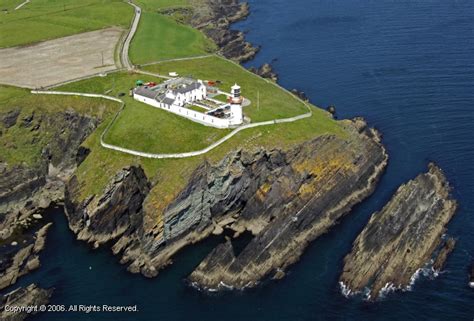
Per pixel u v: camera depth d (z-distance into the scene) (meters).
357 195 129.38
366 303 98.44
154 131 136.12
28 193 141.88
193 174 122.12
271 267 108.44
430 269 104.19
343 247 113.50
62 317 100.06
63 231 125.00
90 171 128.88
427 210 116.38
